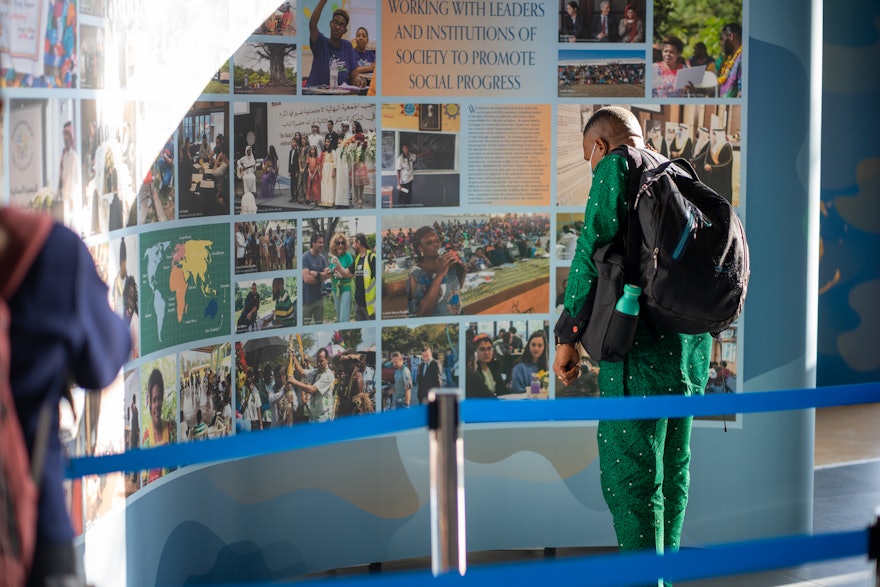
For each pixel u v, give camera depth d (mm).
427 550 4820
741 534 4902
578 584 2432
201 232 4148
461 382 4816
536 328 4852
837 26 8266
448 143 4699
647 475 3799
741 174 4773
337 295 4613
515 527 4852
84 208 3352
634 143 3951
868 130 8383
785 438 4891
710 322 3656
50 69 3115
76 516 3338
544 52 4711
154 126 3863
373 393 4719
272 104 4367
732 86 4746
